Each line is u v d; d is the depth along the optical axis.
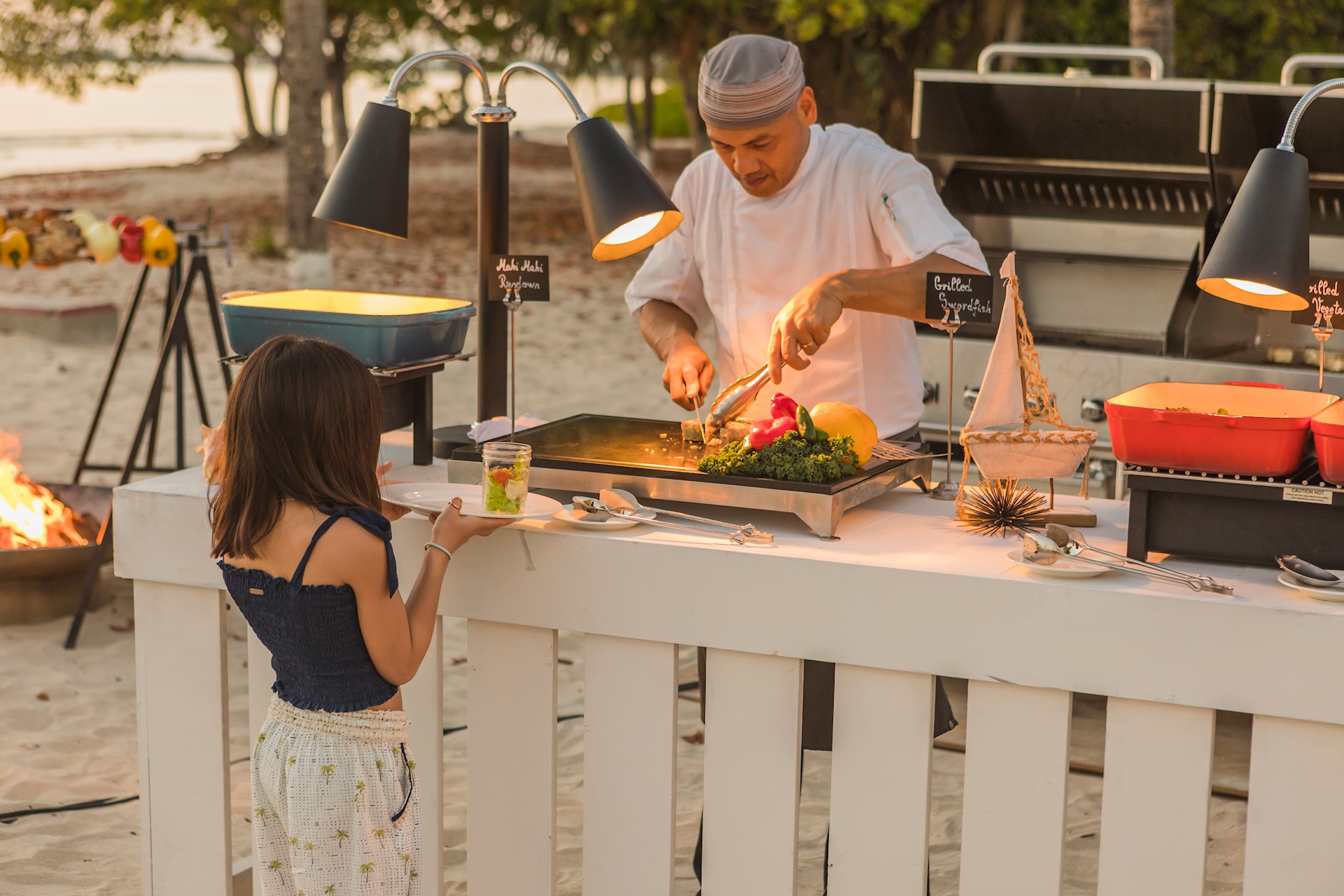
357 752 1.99
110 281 11.62
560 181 22.16
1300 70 11.41
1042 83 4.13
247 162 25.20
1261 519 1.96
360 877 2.00
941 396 4.17
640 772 2.22
